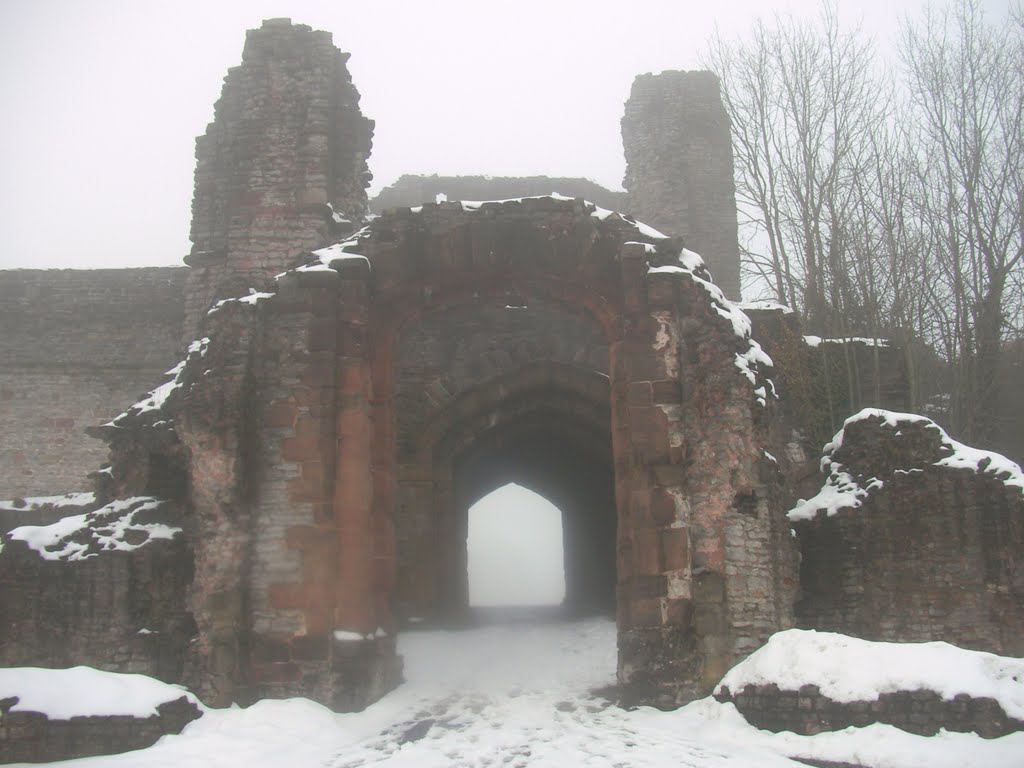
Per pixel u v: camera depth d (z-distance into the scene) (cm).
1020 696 919
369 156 2119
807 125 2344
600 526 2305
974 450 1396
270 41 1975
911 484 1398
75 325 2386
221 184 2016
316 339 1242
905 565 1378
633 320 1262
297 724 1074
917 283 2183
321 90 1950
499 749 987
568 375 1844
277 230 1884
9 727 983
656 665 1155
